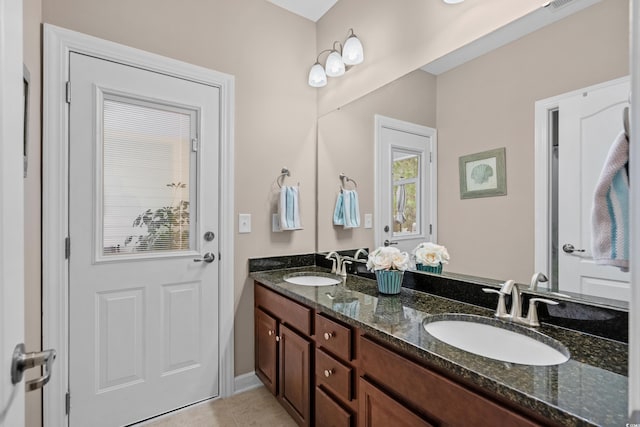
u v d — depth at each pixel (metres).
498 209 1.31
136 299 1.72
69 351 1.53
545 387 0.72
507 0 1.27
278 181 2.22
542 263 1.16
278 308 1.82
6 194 0.52
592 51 1.03
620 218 0.85
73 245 1.54
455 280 1.46
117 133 1.67
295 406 1.64
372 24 1.93
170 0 1.83
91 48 1.58
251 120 2.11
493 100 1.33
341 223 2.19
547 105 1.15
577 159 1.07
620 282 0.96
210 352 1.95
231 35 2.04
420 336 1.03
